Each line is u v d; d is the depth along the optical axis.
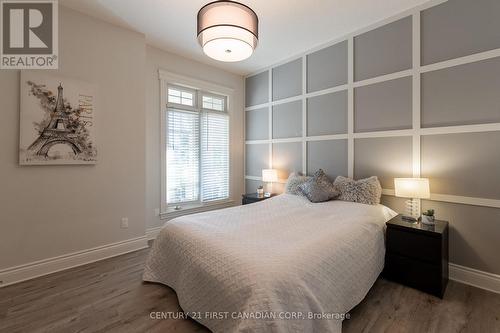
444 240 2.14
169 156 3.75
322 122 3.49
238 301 1.39
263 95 4.36
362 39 3.04
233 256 1.58
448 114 2.43
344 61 3.23
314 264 1.53
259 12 2.68
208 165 4.23
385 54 2.86
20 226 2.36
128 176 3.09
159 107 3.59
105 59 2.87
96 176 2.83
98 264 2.73
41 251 2.48
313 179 3.14
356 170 3.13
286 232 1.95
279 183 4.09
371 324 1.76
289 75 3.90
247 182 4.72
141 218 3.22
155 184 3.58
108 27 2.89
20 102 2.34
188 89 3.96
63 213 2.61
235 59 2.32
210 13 1.91
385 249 2.39
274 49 3.62
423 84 2.58
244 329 1.23
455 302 2.02
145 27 3.03
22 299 2.06
